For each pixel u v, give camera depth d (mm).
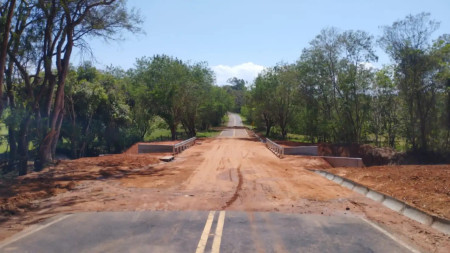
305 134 54375
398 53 36031
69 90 35031
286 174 16641
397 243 6332
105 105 44438
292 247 6070
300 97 48719
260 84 57844
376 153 38219
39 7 20562
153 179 14672
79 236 6754
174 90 48125
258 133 79250
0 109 17281
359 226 7441
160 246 6121
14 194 10711
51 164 20062
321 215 8414
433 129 37438
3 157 29812
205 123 85375
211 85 56875
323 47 42469
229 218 8078
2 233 7109
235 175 16078
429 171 13195
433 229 7219
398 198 9641
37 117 21625
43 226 7523
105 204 9711
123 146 46344
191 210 8930
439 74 34406
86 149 44625
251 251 5852
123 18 22688
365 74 39906
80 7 21531
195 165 20328
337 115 44438
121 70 58125
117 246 6148
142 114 50844
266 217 8188
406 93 37281
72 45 22141
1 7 19750
